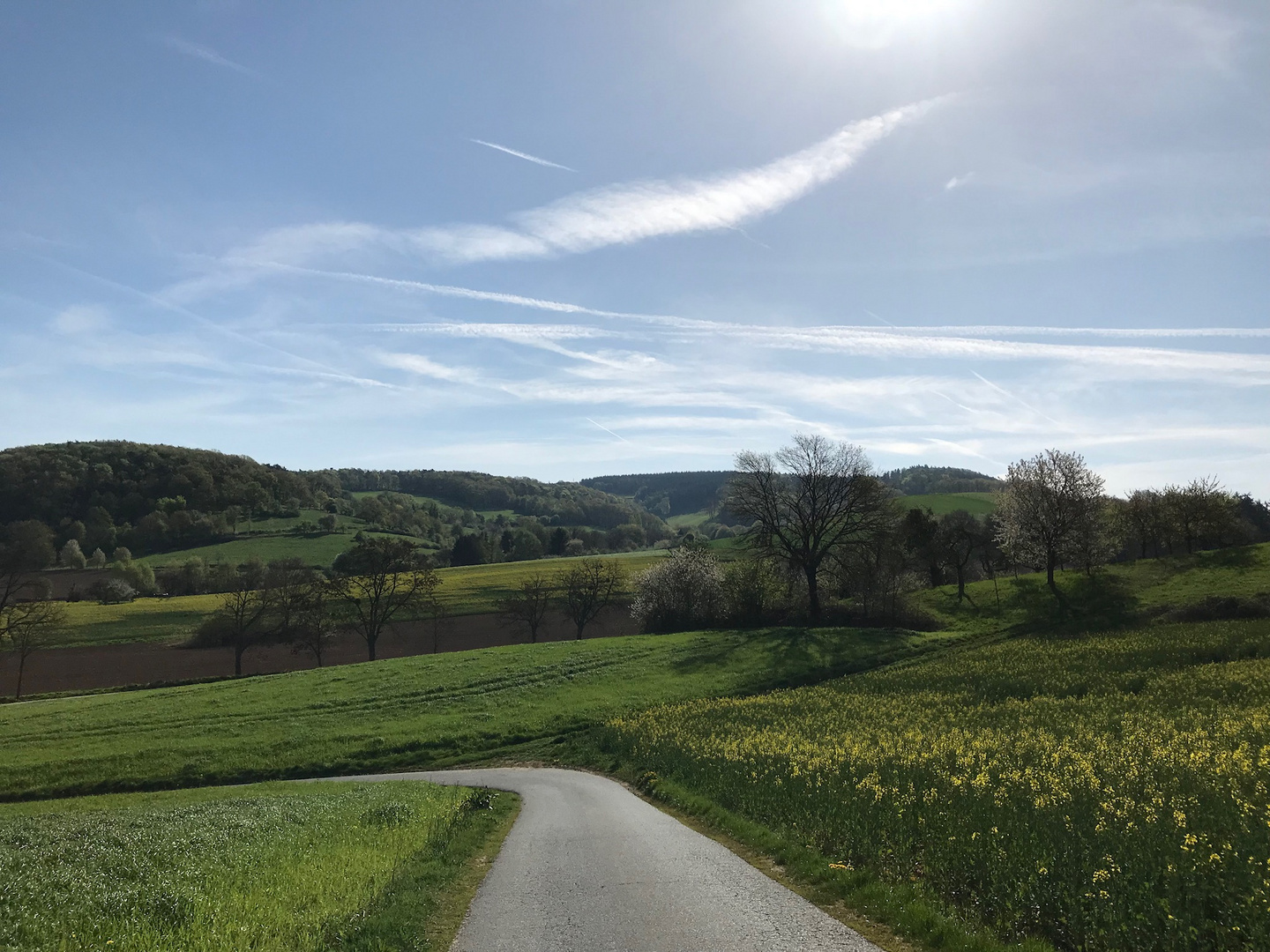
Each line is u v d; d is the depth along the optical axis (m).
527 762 36.09
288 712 46.41
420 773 35.25
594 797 23.75
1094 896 8.70
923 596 75.50
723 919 9.45
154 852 14.20
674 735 32.25
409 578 82.44
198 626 85.31
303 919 9.91
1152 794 13.45
